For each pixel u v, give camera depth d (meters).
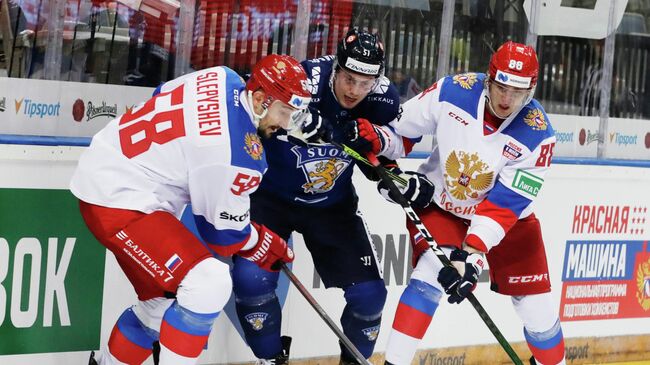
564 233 12.11
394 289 11.20
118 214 8.05
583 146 12.61
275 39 10.61
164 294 8.44
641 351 12.93
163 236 8.05
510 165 9.15
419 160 11.23
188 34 10.12
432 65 11.59
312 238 9.65
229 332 10.40
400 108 9.47
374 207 10.95
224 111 7.96
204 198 8.13
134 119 8.21
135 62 9.91
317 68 9.08
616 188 12.45
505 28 11.96
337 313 10.91
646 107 13.03
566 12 12.22
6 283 9.16
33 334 9.35
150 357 10.05
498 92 8.78
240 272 9.20
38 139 9.16
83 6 9.52
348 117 9.20
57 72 9.48
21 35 9.22
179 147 7.98
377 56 8.65
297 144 9.11
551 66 12.24
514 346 11.93
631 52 12.80
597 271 12.44
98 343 9.71
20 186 9.13
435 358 11.45
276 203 9.56
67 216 9.41
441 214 9.54
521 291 9.85
